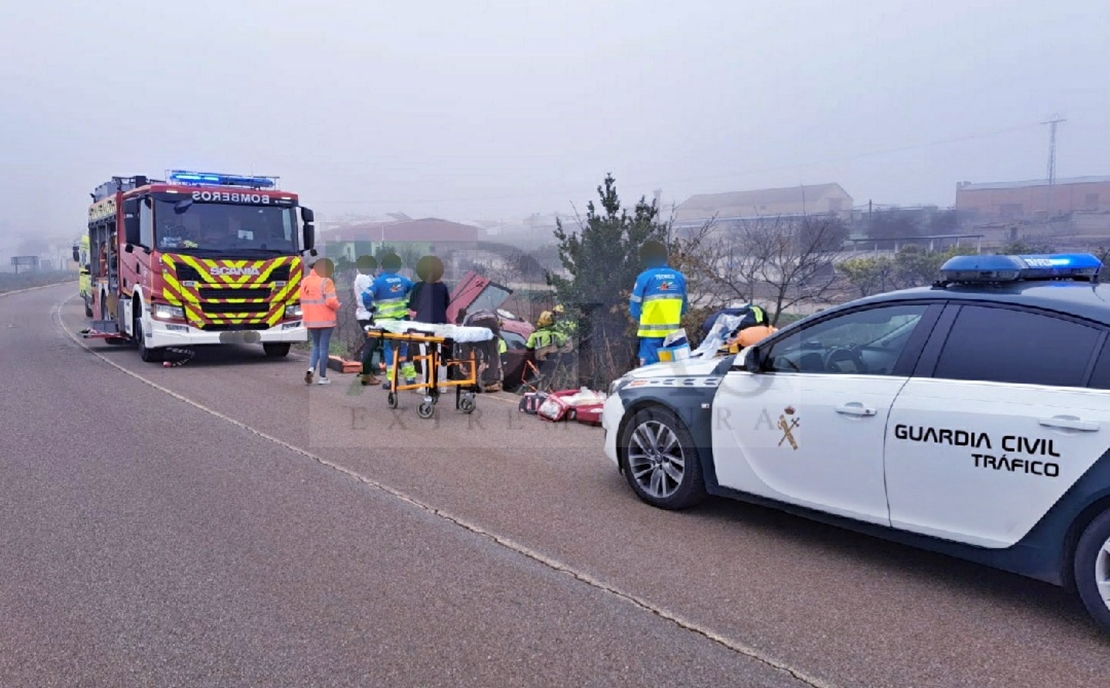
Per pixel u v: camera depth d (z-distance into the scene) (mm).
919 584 4500
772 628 3973
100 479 6527
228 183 14508
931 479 4250
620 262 10609
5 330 20984
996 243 23797
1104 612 3723
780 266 11469
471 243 17766
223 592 4387
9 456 7250
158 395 10555
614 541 5164
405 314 10742
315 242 14336
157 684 3486
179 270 13078
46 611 4172
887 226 32875
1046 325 4039
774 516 5656
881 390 4500
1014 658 3676
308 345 16531
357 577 4586
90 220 18562
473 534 5285
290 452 7426
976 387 4148
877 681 3486
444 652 3742
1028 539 3939
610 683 3480
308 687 3455
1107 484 3635
